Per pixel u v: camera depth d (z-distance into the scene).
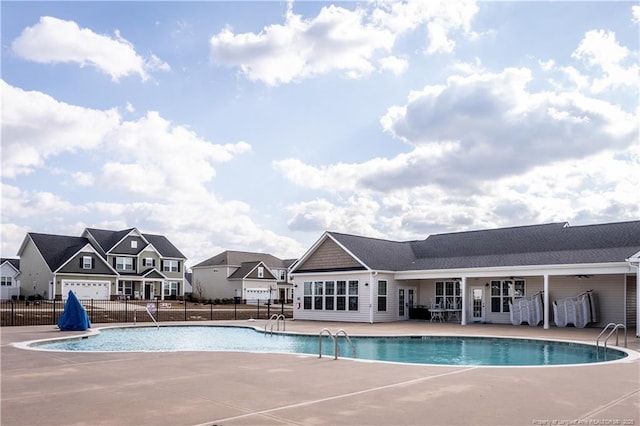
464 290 26.45
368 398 7.80
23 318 27.05
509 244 28.27
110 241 55.34
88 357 12.69
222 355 13.05
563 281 25.62
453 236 31.56
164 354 13.29
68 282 47.97
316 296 30.81
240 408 7.16
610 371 10.35
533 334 20.42
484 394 8.09
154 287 56.41
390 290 29.08
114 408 7.17
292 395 8.02
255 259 66.56
